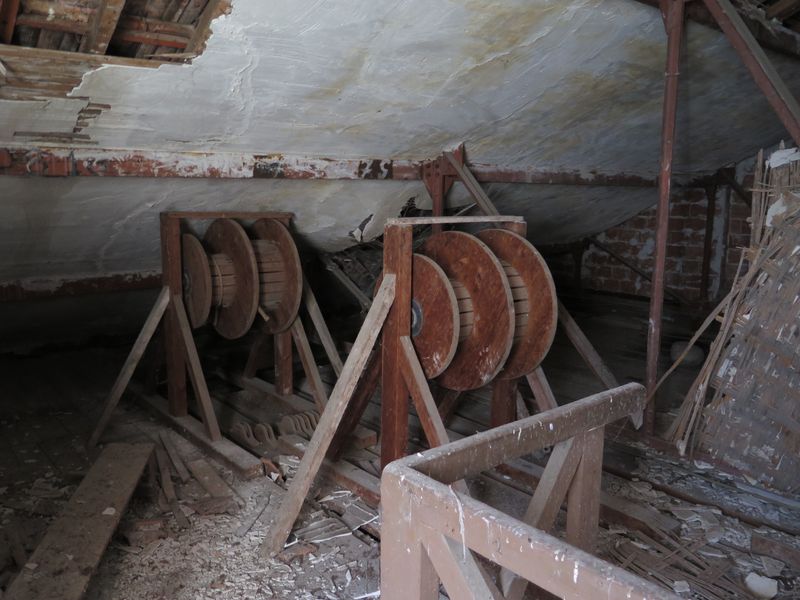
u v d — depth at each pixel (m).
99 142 2.74
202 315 3.30
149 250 3.76
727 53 3.62
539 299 2.69
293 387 4.12
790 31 3.79
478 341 2.63
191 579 2.15
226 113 2.79
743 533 2.47
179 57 2.35
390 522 1.28
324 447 2.38
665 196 3.11
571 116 3.90
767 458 2.86
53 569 1.98
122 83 2.37
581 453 1.73
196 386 3.23
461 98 3.29
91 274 3.77
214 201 3.47
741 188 5.66
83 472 2.90
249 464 2.91
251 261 3.22
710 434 3.05
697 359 4.58
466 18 2.63
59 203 3.00
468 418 3.64
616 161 4.91
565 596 1.00
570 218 5.90
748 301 3.00
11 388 4.04
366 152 3.64
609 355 4.89
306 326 5.35
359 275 5.36
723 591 2.12
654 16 3.12
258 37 2.34
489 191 4.60
